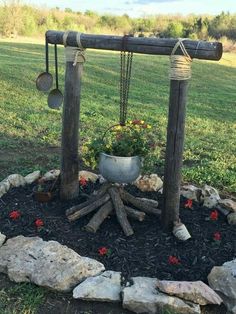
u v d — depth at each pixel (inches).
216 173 286.2
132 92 637.3
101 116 452.8
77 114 196.9
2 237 173.5
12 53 902.4
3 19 1537.9
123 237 179.3
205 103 608.4
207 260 168.7
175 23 1717.5
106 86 660.1
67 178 203.0
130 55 176.6
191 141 375.6
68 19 1759.4
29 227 185.8
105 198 189.8
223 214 205.6
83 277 152.3
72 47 188.4
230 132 435.8
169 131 174.4
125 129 188.9
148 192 224.4
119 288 148.1
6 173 268.8
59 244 167.0
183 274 160.1
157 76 810.8
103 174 183.2
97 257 166.9
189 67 168.9
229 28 1765.5
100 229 183.9
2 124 392.5
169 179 178.4
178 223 182.2
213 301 143.2
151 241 177.3
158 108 531.2
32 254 161.3
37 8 1731.1
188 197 217.9
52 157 306.8
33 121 409.4
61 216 193.2
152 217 193.3
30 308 142.0
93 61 858.1
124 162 178.1
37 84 201.2
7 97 516.7
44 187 214.1
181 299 142.4
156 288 146.3
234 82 870.4
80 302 146.3
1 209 200.4
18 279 153.8
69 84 192.7
